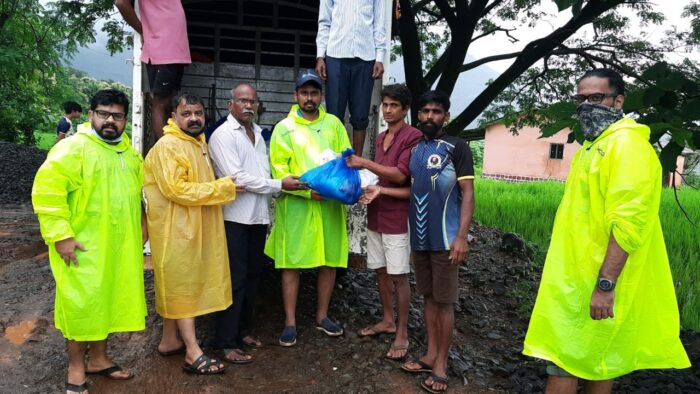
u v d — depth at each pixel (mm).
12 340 4145
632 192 2531
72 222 3199
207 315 4562
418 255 3740
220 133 3801
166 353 3895
